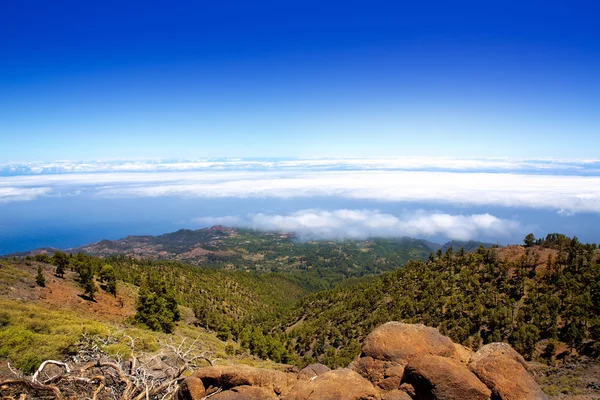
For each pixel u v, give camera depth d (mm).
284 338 94375
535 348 47312
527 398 6715
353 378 7316
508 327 54688
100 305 49875
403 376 7484
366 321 83500
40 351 14953
